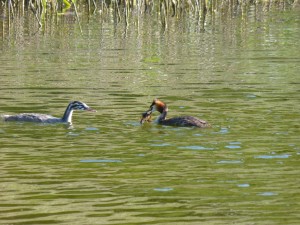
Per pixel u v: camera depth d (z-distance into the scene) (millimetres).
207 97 19422
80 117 17438
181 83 21250
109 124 16750
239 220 10914
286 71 23141
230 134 15742
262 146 14758
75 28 31641
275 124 16516
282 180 12703
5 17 34125
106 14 35812
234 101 18938
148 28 31984
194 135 15727
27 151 14445
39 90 20172
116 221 10828
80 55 25719
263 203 11594
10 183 12523
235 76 22281
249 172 13125
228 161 13781
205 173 13094
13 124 16719
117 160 13875
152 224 10719
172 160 13859
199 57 25594
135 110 18078
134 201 11656
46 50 26578
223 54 26188
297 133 15734
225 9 38500
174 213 11188
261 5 40250
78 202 11633
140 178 12820
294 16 36156
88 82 21266
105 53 26172
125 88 20562
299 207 11438
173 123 16781
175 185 12453
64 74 22422
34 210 11266
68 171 13203
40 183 12516
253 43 28547
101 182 12602
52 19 34031
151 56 25672
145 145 14938
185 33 30875
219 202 11656
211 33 30984
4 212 11172
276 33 31000
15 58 24938
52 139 15398
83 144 15008
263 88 20547
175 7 35688
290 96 19500
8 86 20594
